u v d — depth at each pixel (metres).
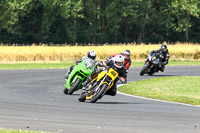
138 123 32.81
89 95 46.25
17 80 73.75
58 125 31.39
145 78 82.69
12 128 30.06
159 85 69.12
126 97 53.53
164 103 47.84
